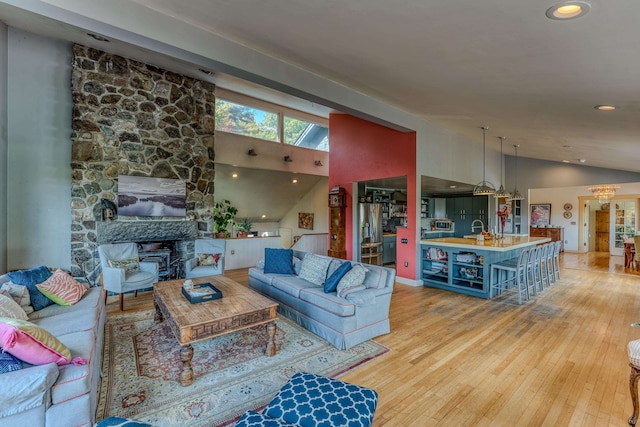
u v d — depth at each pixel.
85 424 1.72
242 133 7.01
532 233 10.85
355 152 6.60
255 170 7.58
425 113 4.88
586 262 8.23
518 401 2.16
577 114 3.32
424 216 9.52
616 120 3.33
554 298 4.73
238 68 2.85
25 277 2.91
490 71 2.60
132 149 4.88
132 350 2.95
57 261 4.43
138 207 4.93
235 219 9.54
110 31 2.28
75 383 1.69
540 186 7.73
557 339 3.20
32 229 4.26
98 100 4.58
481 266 4.83
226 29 2.60
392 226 8.75
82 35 4.16
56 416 1.63
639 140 4.05
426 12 1.85
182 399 2.20
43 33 4.19
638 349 1.90
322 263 3.93
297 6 2.03
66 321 2.54
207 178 5.71
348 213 6.83
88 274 4.54
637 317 3.88
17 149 4.16
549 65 2.29
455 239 5.88
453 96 3.58
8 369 1.56
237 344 3.07
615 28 1.70
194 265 4.84
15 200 4.15
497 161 7.85
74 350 2.02
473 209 9.00
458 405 2.12
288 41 2.69
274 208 9.79
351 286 3.20
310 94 3.49
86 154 4.50
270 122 7.49
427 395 2.23
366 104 4.24
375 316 3.22
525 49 2.11
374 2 1.83
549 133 4.53
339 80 3.67
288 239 10.38
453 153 6.24
